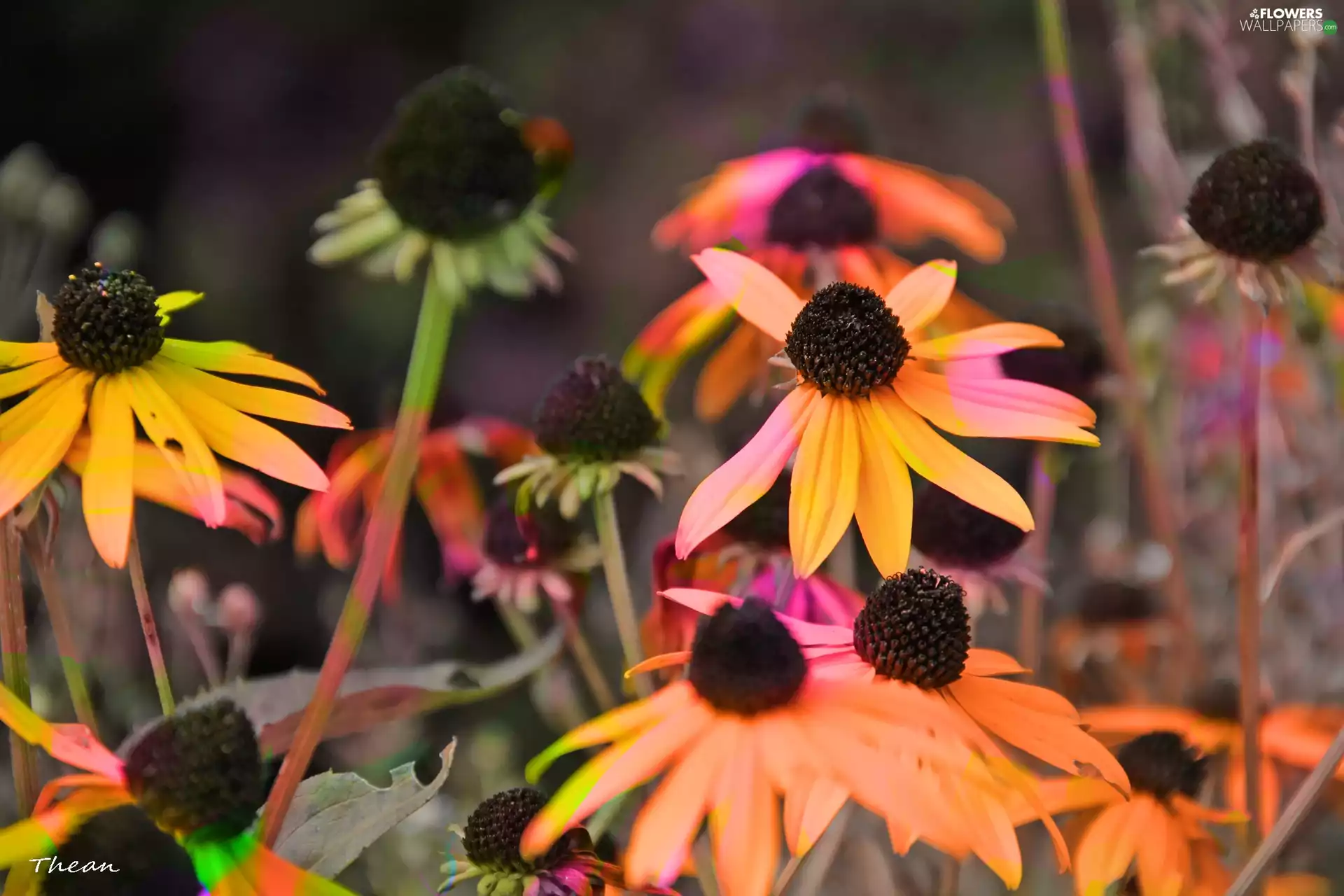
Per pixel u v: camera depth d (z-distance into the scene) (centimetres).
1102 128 146
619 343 151
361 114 176
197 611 57
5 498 46
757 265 52
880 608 49
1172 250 53
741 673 46
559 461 54
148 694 67
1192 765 52
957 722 47
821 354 50
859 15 169
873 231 62
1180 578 61
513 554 56
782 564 52
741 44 169
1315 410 67
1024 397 50
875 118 161
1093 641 65
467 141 49
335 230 52
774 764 46
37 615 63
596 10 177
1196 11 70
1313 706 60
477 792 67
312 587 123
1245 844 53
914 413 50
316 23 177
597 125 170
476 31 181
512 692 95
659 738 46
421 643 86
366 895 57
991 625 70
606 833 50
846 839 55
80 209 85
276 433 48
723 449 68
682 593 48
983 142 158
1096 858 50
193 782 44
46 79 171
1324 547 67
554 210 162
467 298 50
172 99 174
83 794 44
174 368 49
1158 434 71
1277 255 52
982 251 63
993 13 165
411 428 47
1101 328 63
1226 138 76
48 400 48
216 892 44
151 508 120
